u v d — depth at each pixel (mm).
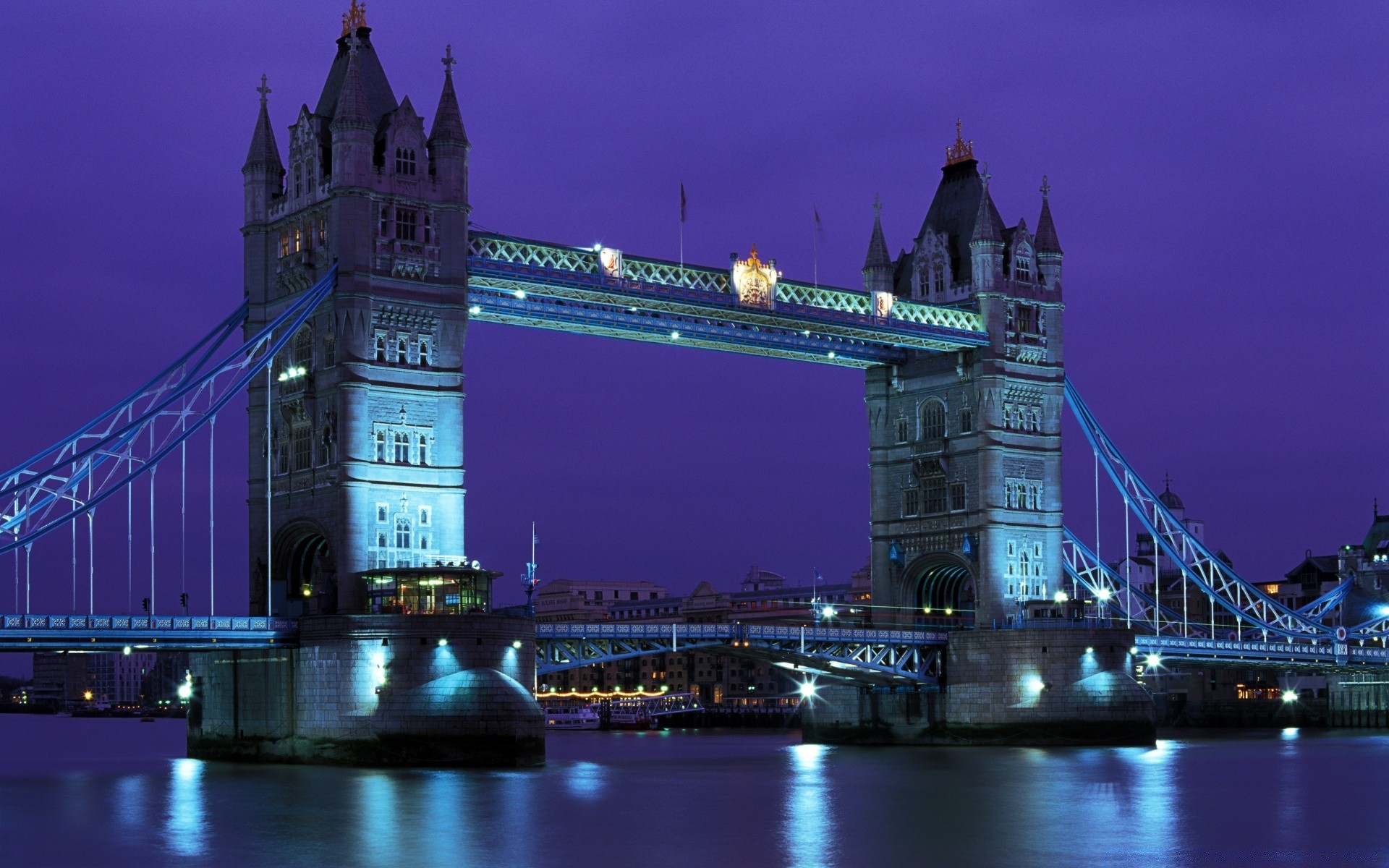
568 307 128875
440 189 120125
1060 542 152000
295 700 114312
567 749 159000
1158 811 88750
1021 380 150875
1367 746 149125
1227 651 164375
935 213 159125
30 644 101812
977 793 99000
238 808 87562
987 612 146875
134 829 79688
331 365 116062
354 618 110125
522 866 68875
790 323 138000
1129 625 152375
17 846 74562
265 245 123500
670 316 134625
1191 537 164875
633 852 72500
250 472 122875
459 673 109500
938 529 151750
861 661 142250
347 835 77250
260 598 121562
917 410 154875
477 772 106250
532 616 116125
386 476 115688
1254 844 75562
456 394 119125
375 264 116688
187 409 111000
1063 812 88062
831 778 110188
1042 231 155125
